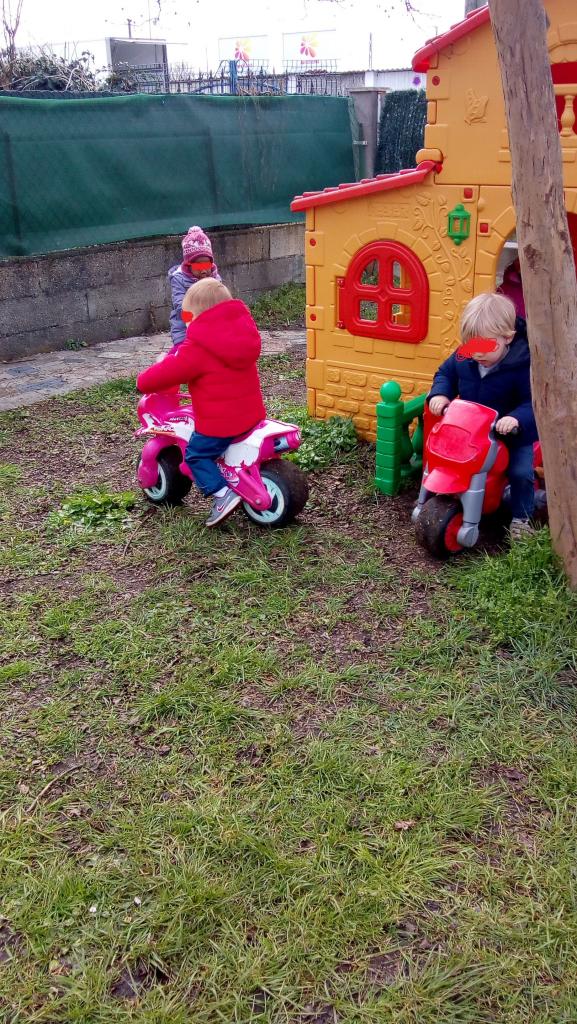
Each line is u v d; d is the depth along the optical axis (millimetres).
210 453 3434
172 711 2564
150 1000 1784
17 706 2594
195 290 3285
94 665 2756
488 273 3648
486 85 3441
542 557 2984
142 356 6363
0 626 2959
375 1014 1745
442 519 3176
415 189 3729
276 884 2049
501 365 3207
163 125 6719
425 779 2309
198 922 1956
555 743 2414
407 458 3838
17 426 4918
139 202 6684
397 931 1928
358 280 4039
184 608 3025
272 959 1861
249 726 2500
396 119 8805
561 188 2564
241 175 7469
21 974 1851
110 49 9211
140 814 2236
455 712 2516
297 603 3025
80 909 1996
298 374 5953
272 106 7617
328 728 2475
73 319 6555
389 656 2768
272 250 8109
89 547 3477
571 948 1878
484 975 1823
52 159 6102
